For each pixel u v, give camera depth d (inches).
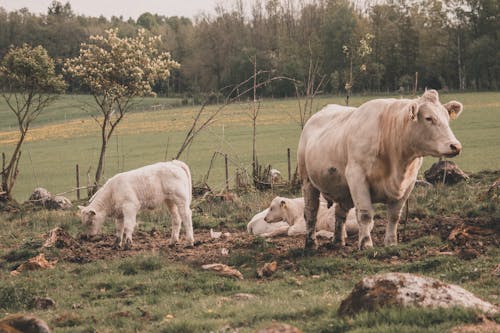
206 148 2102.6
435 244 467.8
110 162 1975.9
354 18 3545.8
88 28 5344.5
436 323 278.5
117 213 577.9
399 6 4094.5
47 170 1919.3
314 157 491.8
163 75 1180.5
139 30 1197.7
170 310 366.3
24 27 5014.8
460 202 631.8
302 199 589.3
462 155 1464.1
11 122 3442.4
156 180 570.6
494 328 268.2
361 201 457.1
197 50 4296.3
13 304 421.1
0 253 573.9
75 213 770.2
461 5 3880.4
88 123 3174.2
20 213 815.1
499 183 621.6
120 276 459.2
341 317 302.0
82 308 399.5
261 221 611.8
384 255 449.1
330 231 559.8
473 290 355.3
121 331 330.6
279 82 3368.6
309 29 3944.4
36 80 1074.1
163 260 489.4
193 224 669.3
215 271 454.6
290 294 381.4
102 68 1132.5
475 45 3656.5
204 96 3663.9
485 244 461.4
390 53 3863.2
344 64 3348.9
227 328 307.7
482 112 2527.1
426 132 428.8
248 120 2773.1
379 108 458.0
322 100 2974.9
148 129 2785.4
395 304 296.8
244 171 935.7
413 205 630.5
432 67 3885.3
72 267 504.7
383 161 451.2
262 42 4111.7
